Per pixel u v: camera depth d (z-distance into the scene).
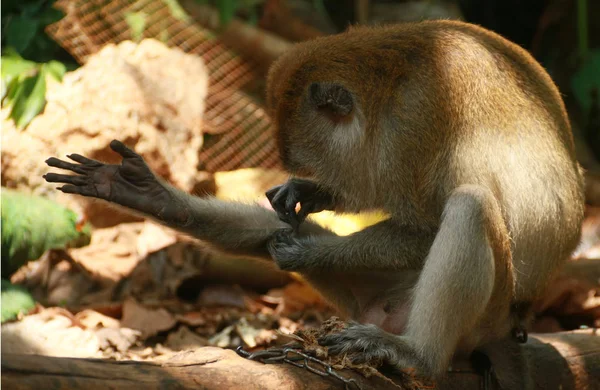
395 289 8.66
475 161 8.09
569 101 21.34
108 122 14.05
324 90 8.37
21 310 10.98
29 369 5.68
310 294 12.85
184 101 15.04
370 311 8.65
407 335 7.78
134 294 12.60
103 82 14.41
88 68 14.77
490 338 8.31
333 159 8.52
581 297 12.27
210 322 11.90
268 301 12.91
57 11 16.03
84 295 12.50
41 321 10.83
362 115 8.33
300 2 22.55
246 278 13.06
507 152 8.22
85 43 16.12
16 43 15.44
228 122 16.09
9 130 13.77
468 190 7.63
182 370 6.42
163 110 14.72
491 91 8.27
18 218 11.78
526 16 22.81
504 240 7.73
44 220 11.90
